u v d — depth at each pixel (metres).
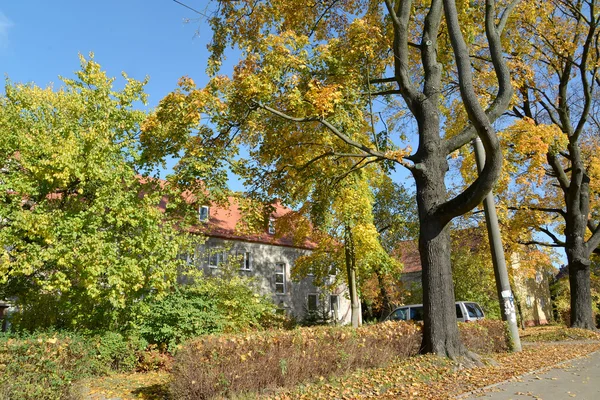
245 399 7.52
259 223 15.12
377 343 10.29
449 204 10.98
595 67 20.36
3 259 11.47
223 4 14.27
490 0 12.54
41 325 12.50
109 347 11.59
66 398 7.41
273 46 11.75
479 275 29.42
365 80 13.23
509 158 18.36
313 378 8.73
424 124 12.23
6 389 6.75
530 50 19.66
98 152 13.23
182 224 14.73
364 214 22.36
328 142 13.48
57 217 12.07
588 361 12.06
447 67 16.41
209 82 11.72
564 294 39.38
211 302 14.46
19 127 13.46
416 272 41.94
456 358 10.70
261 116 13.26
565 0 19.02
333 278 33.72
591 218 25.89
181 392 7.56
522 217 23.12
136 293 13.05
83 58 15.09
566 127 21.77
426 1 14.85
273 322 18.42
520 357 12.54
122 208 12.78
